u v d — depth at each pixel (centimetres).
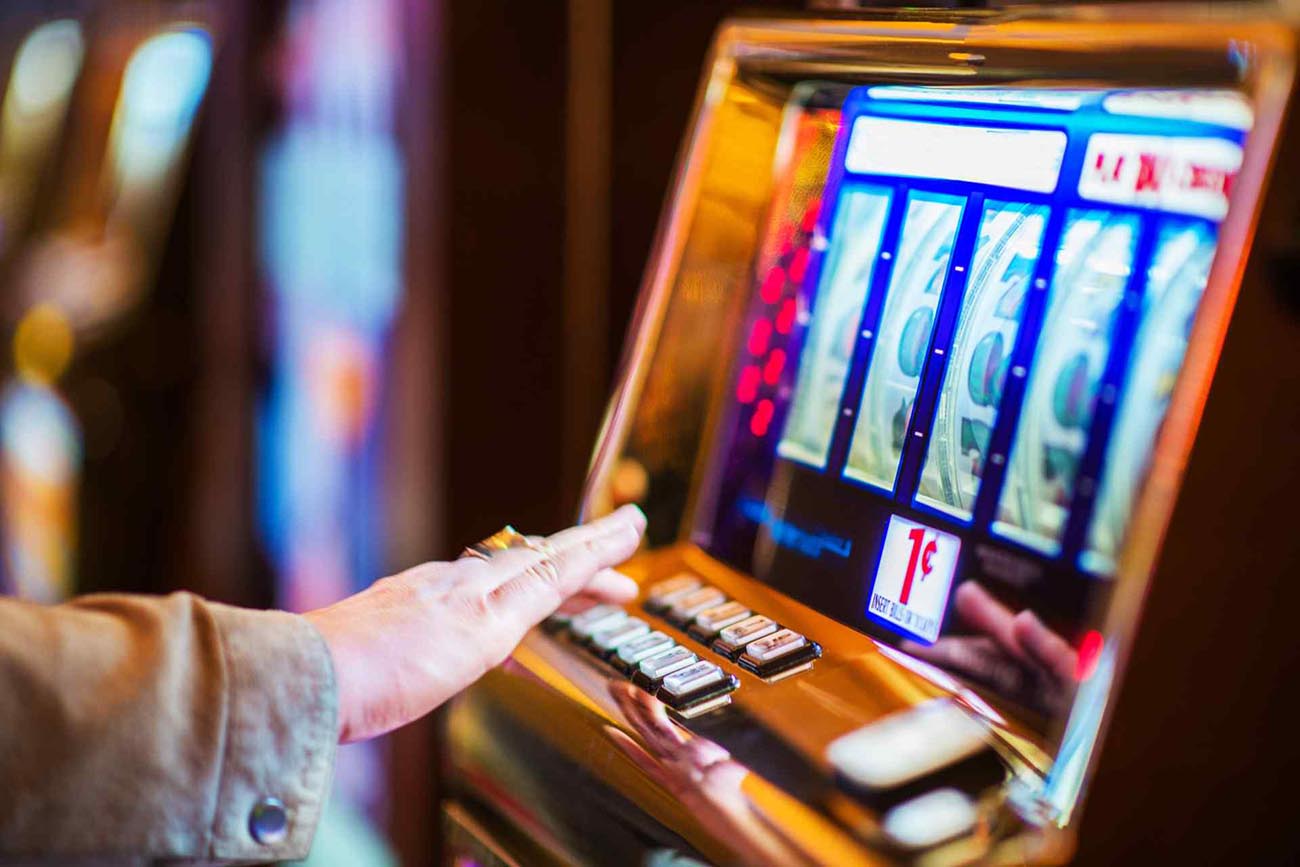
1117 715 118
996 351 85
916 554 88
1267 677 107
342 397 229
